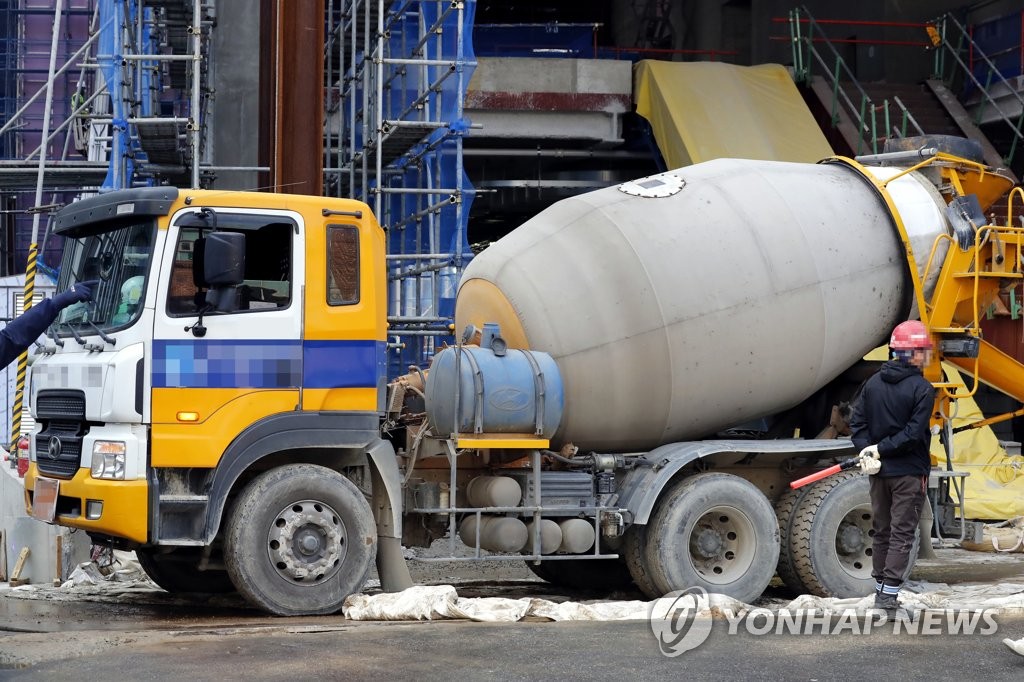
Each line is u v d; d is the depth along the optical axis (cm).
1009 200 3572
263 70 4628
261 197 2794
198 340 2712
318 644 2333
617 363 3098
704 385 3181
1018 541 4209
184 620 2747
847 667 2159
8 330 2128
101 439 2680
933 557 3322
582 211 3250
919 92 7969
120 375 2658
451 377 2923
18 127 9456
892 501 2794
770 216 3278
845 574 3183
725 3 9950
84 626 2655
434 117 5041
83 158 8031
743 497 3098
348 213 2869
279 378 2780
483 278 3262
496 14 11412
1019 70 7369
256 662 2150
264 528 2747
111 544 2888
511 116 7431
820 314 3272
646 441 3234
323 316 2822
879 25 8338
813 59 9056
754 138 7150
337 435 2827
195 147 4150
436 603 2689
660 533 3042
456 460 2992
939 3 8275
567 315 3097
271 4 4609
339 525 2814
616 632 2514
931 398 2752
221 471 2712
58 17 4859
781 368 3262
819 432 3534
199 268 2714
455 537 3008
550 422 2992
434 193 4741
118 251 2784
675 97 7281
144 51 5028
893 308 3403
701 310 3141
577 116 7519
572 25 7675
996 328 4162
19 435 4359
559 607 2730
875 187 3419
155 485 2667
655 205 3244
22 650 2261
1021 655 2261
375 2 5353
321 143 4438
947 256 3381
